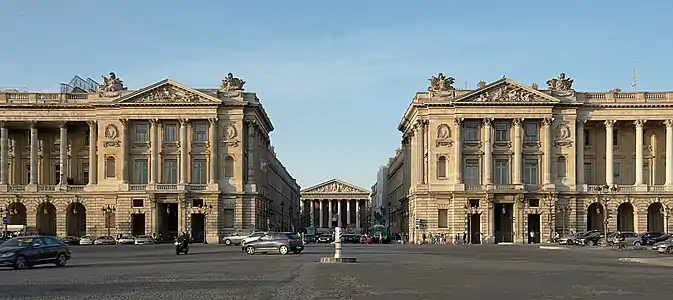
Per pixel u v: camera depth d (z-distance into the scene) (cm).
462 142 12238
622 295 2962
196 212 12150
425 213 12250
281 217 19262
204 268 4772
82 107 12431
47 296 2842
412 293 2994
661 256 7081
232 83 12456
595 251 8544
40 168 12938
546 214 12062
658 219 12525
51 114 12462
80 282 3553
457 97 12169
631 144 12625
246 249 7725
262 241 7625
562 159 12288
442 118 12306
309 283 3478
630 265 5431
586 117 12331
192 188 12175
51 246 5050
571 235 11281
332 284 3428
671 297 2888
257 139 13100
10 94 12494
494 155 12250
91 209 12356
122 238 11706
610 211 12206
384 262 5712
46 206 12625
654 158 12550
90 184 12431
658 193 12169
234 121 12369
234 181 12319
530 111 12188
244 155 12462
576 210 12156
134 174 12375
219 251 8412
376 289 3170
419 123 12450
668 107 12225
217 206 12156
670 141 12231
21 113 12456
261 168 14075
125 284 3416
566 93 12350
